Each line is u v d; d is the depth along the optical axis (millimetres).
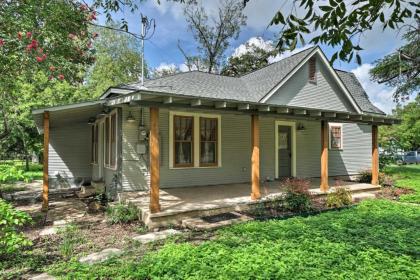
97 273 3631
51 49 7078
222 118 10008
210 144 9781
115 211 6422
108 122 9461
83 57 8273
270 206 7426
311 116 8719
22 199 9336
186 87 10789
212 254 4090
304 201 7297
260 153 11008
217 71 26734
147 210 6160
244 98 11461
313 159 12516
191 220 6145
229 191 8555
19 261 4125
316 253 4102
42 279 3568
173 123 9000
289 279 3299
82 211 7508
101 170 10297
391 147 21375
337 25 2453
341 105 14070
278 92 11914
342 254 4059
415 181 12602
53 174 11461
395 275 3420
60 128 11641
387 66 17234
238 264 3711
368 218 6215
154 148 6047
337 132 13484
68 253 4426
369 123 10484
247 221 6129
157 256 4090
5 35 6090
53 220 6566
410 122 27703
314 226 5516
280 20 2521
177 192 8297
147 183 8523
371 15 2441
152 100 6016
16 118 12195
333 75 13578
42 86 13836
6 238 3814
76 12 7098
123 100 6352
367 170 12945
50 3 6680
